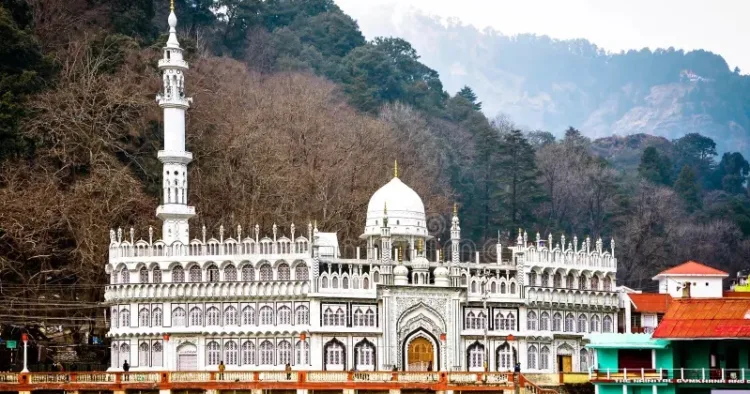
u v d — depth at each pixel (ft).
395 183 629.92
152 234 645.10
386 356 574.97
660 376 492.95
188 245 585.22
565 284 624.18
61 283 651.25
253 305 577.43
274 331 570.87
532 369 602.85
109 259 601.62
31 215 625.82
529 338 602.44
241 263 579.48
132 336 583.58
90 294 635.66
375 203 622.54
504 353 597.11
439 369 582.35
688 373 496.23
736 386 485.56
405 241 617.21
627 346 513.45
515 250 611.06
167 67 606.55
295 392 517.14
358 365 572.92
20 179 655.35
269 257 577.02
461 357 588.50
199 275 582.76
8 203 621.72
